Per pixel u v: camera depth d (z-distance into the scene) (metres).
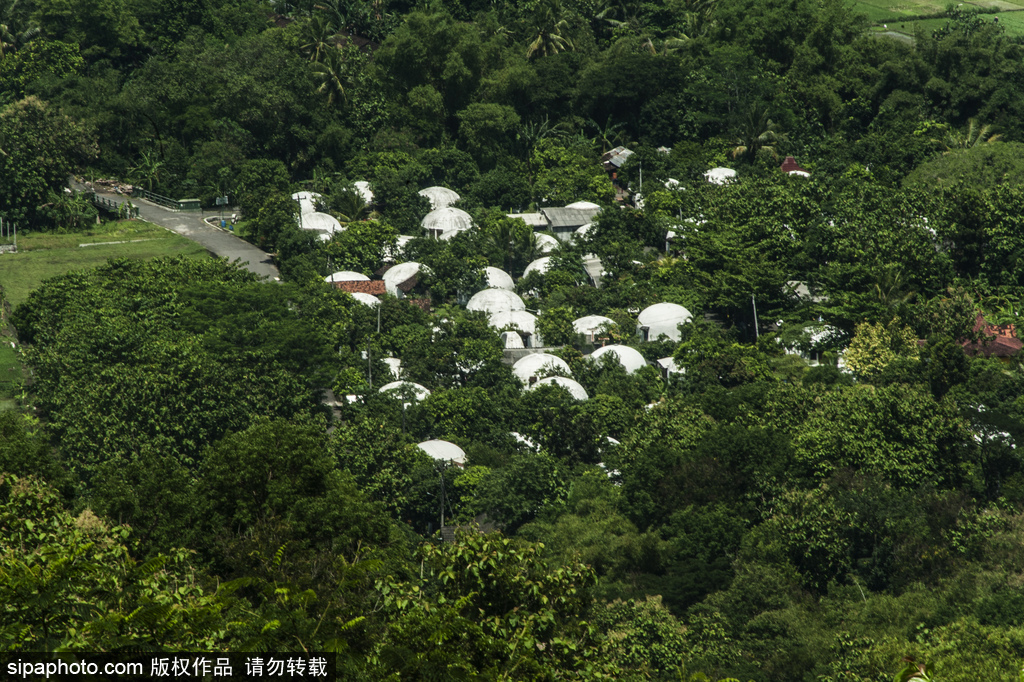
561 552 155.00
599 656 72.44
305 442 110.38
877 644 124.56
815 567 151.62
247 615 63.56
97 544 78.88
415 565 108.06
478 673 61.38
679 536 155.25
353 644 67.06
